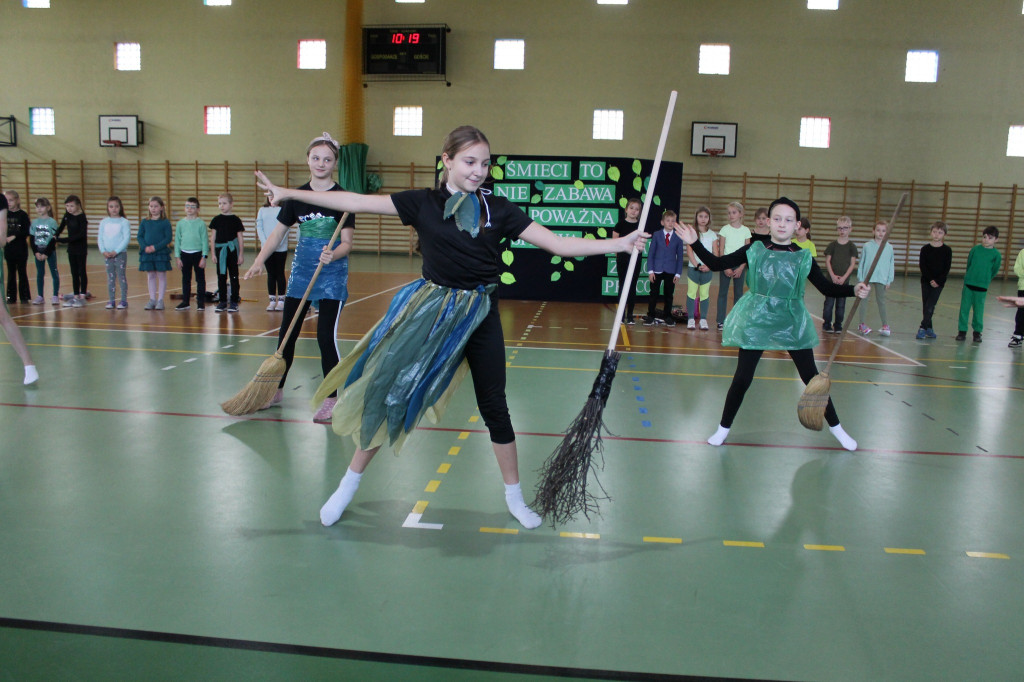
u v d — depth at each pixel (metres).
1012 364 6.94
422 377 2.73
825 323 9.14
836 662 2.01
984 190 18.80
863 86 18.67
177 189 20.33
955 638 2.14
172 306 9.66
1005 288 17.14
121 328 7.66
